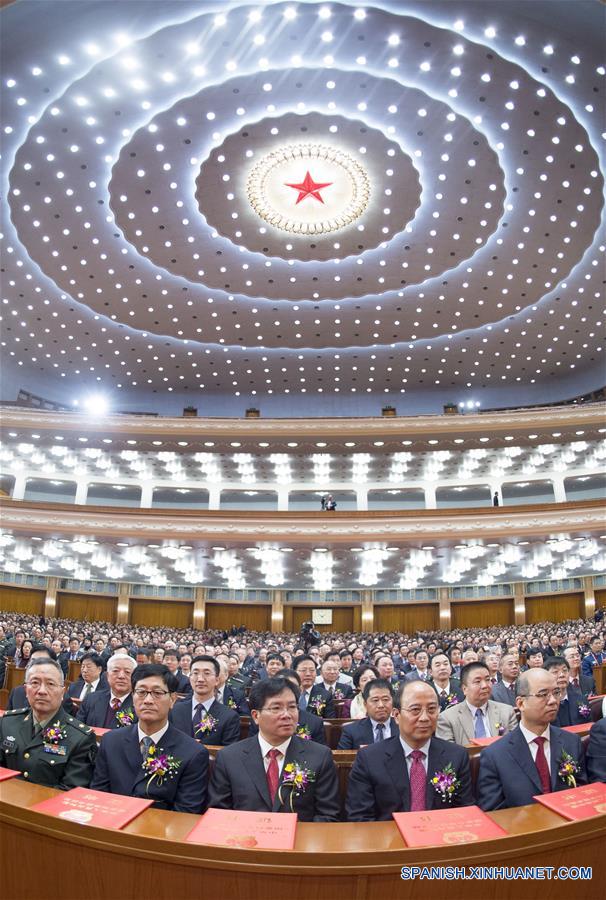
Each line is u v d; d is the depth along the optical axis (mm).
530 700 3480
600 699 5961
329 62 16281
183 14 14867
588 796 2830
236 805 3379
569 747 3547
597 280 24203
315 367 30203
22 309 26156
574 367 30219
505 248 22844
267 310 26344
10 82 16547
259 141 18922
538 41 15508
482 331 27391
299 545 22328
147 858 2240
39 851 2307
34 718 3701
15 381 29938
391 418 26516
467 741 5059
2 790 2773
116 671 5590
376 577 24406
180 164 19578
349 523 22156
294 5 14758
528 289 24844
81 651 12664
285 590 28016
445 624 26969
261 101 17578
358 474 28797
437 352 28969
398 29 15422
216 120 18141
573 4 14430
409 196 20891
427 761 3521
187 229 22141
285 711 3479
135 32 15305
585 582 25750
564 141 18469
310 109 17844
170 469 28469
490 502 29281
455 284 24797
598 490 28297
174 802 3510
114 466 28188
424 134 18594
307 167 19812
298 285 25000
